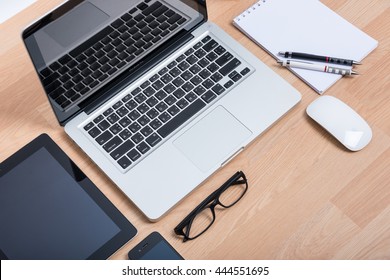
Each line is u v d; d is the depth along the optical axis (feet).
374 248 3.48
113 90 3.86
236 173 3.63
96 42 3.66
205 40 4.01
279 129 3.83
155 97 3.83
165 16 3.86
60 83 3.60
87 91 3.77
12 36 4.21
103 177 3.71
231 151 3.68
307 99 3.92
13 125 3.91
